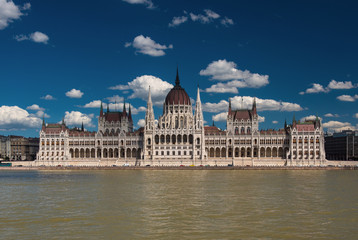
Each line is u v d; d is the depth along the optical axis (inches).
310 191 4212.6
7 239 2261.3
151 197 3769.7
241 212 2992.1
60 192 4190.5
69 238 2282.2
